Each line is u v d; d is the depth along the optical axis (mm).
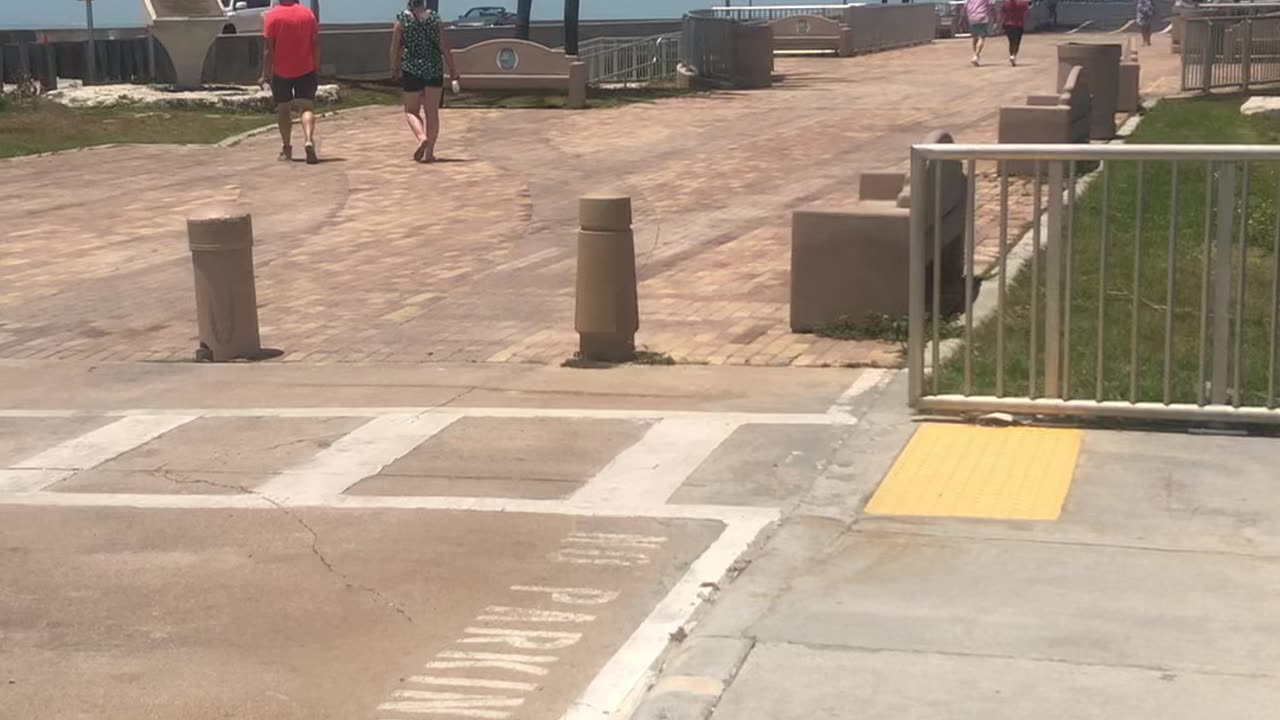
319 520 6977
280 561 6477
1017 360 9141
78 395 9617
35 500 7461
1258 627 5367
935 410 8234
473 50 28188
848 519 6672
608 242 9734
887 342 10055
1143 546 6207
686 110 25984
